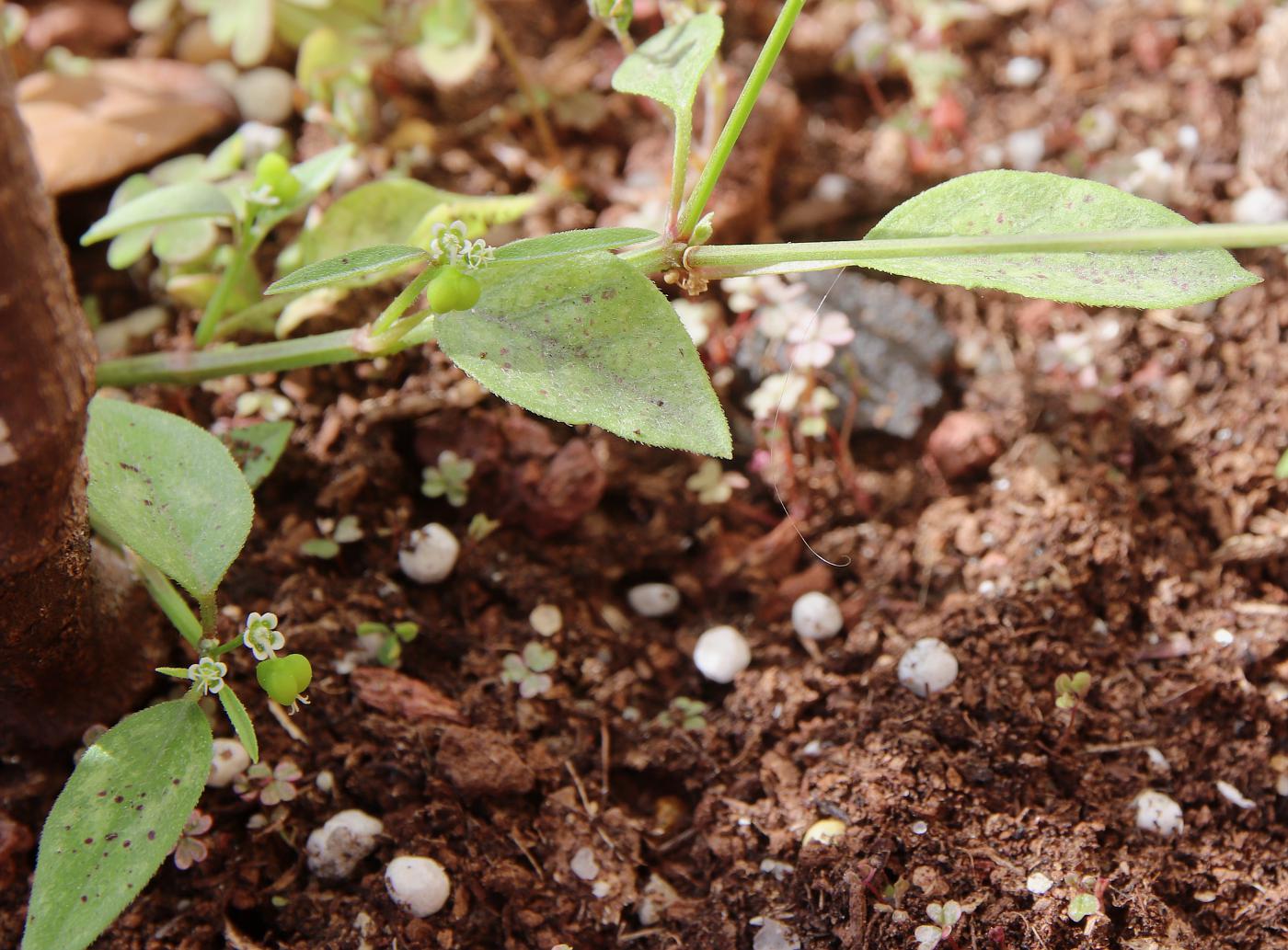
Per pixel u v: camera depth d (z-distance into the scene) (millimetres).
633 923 140
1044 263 124
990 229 127
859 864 137
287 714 144
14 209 105
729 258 125
